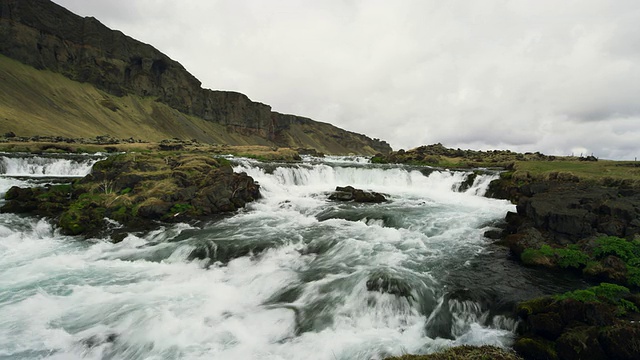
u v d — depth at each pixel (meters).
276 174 39.53
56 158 43.28
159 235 20.27
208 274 15.34
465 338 10.54
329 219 24.42
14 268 15.34
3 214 21.62
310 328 11.23
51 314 11.51
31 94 125.38
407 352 9.81
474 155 77.88
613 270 13.67
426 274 14.58
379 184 43.06
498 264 15.84
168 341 10.30
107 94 175.62
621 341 8.45
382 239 19.66
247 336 10.73
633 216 17.75
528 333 9.93
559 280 14.00
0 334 10.34
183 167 30.58
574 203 19.80
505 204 30.27
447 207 28.84
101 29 182.12
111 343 10.14
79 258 16.84
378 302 12.48
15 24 143.62
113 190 26.06
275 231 21.08
